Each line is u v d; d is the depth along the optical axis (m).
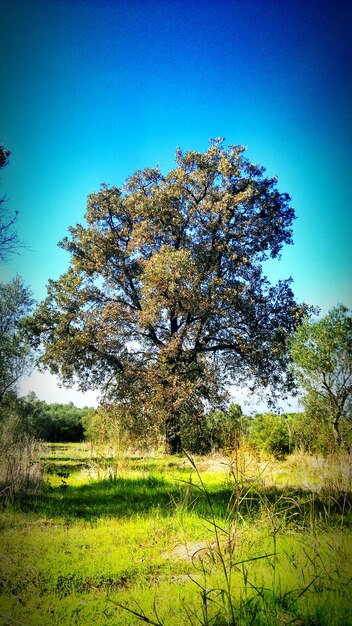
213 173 22.28
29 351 22.30
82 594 3.97
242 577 3.91
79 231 23.69
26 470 9.25
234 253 21.23
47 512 7.12
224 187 22.31
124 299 23.81
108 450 12.98
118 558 4.90
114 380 21.83
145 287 19.75
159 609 3.54
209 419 18.89
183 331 20.72
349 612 3.06
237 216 22.38
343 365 10.80
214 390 20.12
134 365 21.28
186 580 4.13
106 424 15.49
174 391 19.00
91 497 8.58
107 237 23.48
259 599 3.35
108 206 23.69
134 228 23.22
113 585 4.25
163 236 23.05
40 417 24.95
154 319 20.73
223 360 22.81
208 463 13.10
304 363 11.20
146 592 3.92
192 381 20.73
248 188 21.16
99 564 4.71
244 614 3.20
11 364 21.48
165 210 22.08
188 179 22.45
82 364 22.06
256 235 22.36
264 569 4.01
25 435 11.79
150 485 9.90
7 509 6.86
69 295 22.55
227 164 21.55
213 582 3.93
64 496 8.70
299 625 3.02
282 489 7.44
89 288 23.39
